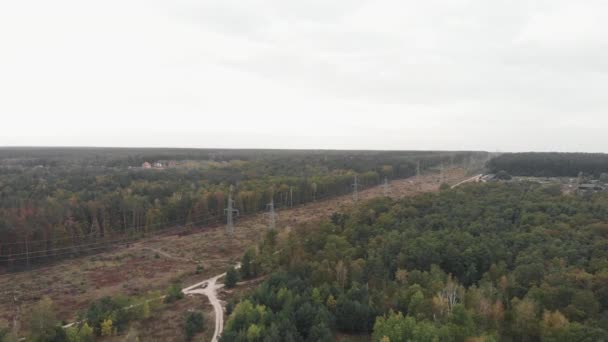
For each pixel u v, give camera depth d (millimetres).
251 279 98812
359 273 82062
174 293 87688
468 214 116625
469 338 58500
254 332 59938
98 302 77562
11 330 74375
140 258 122562
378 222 116250
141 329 73750
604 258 81188
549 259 83875
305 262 87250
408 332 60656
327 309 70312
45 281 103000
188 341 69000
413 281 79500
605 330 60031
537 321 64312
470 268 84375
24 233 118438
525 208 119250
